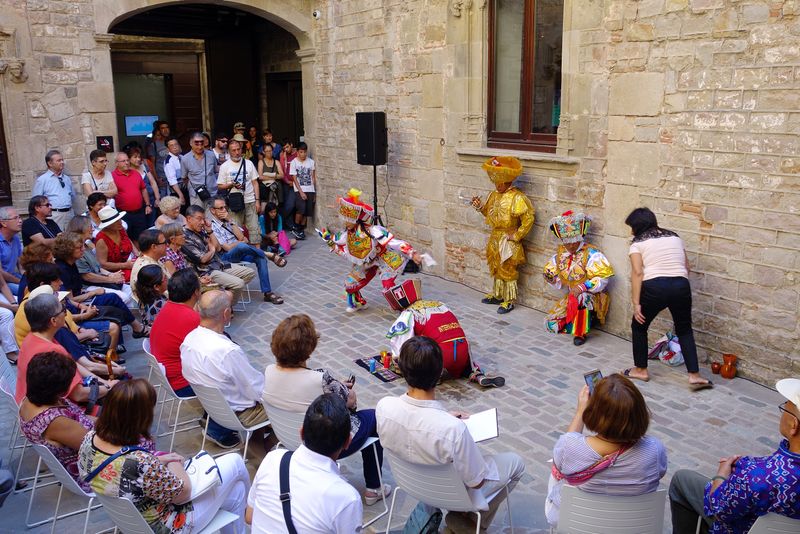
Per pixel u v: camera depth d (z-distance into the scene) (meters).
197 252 6.90
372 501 3.87
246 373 4.04
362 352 6.21
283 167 11.09
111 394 2.86
